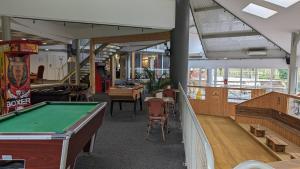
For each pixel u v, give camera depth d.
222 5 7.86
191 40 14.19
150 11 7.62
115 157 3.72
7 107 5.16
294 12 5.89
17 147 2.05
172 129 5.50
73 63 12.65
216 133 7.28
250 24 8.42
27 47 5.22
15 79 5.31
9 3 6.42
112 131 5.20
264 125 7.81
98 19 7.20
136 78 15.95
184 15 7.55
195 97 9.98
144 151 4.01
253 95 8.85
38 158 2.07
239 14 7.88
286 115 6.75
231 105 9.21
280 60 11.35
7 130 2.41
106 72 13.15
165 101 5.05
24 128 2.51
